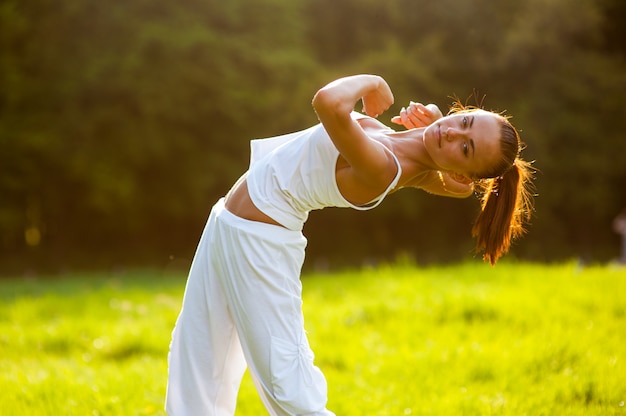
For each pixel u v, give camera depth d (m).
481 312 8.24
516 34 23.25
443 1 22.67
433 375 6.13
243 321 3.67
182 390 3.81
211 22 20.16
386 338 7.73
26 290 12.67
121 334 7.70
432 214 24.66
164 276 15.79
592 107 24.12
